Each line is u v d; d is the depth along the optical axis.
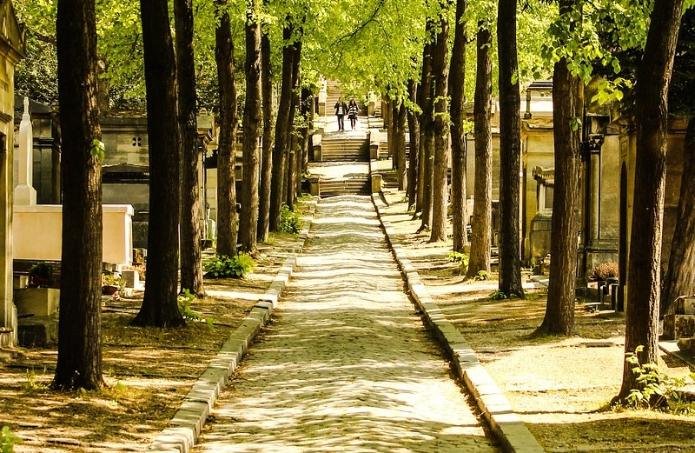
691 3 16.94
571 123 20.78
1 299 19.33
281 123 48.75
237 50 44.44
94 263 15.73
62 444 12.63
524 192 39.88
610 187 31.44
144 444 13.05
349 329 24.67
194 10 33.19
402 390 17.62
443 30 42.38
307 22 41.03
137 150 39.12
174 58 22.47
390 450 13.26
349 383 17.84
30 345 19.81
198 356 19.83
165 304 22.45
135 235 37.22
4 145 19.70
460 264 35.62
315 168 81.75
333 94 106.50
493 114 48.38
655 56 14.84
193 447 13.77
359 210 64.25
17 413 14.00
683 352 18.67
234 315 25.58
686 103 22.36
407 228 51.78
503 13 27.44
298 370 19.55
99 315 15.84
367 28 41.47
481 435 14.58
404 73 45.09
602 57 18.64
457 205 39.19
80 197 15.58
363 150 85.44
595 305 26.05
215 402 16.61
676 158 24.88
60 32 15.55
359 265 40.28
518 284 28.39
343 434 14.00
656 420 14.12
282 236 48.78
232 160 33.72
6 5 19.03
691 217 22.41
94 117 15.70
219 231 33.97
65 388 15.56
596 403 15.55
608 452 12.63
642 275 15.04
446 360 21.00
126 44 37.78
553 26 17.77
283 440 14.03
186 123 26.88
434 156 45.47
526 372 18.11
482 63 32.12
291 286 34.19
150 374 17.64
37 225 26.22
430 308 27.19
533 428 14.02
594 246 31.44
